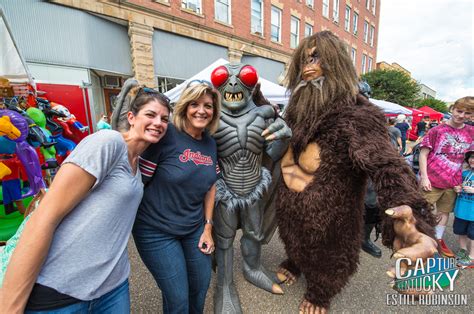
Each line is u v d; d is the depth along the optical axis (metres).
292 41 12.18
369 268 2.50
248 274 2.12
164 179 1.28
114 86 7.20
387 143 1.22
